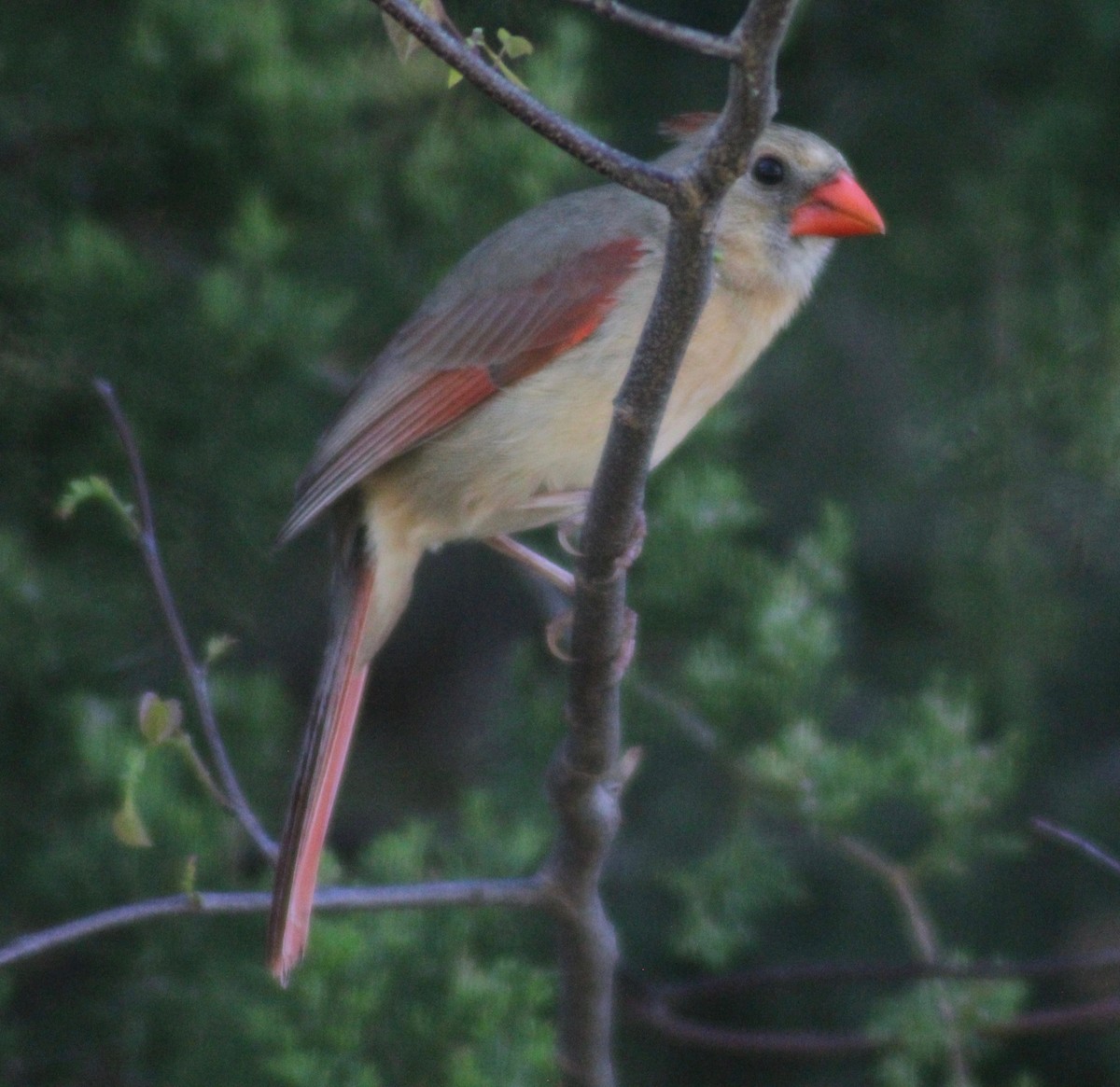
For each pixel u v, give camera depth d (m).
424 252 10.30
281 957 6.69
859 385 11.48
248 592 10.06
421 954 8.16
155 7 9.76
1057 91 11.02
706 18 11.31
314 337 9.52
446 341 8.48
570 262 8.49
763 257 8.70
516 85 5.32
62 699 9.72
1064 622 10.58
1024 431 10.62
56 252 9.76
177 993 9.35
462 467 8.47
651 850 10.84
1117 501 10.60
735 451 10.98
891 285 11.18
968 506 10.67
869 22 11.30
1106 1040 11.47
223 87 9.87
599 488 6.13
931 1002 9.17
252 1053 9.09
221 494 9.91
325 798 7.50
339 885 8.66
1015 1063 11.56
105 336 9.66
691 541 9.66
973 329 10.91
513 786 10.11
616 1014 10.13
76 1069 9.51
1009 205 10.84
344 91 9.89
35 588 9.47
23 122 10.18
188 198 10.26
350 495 8.60
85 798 9.95
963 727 9.27
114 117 9.95
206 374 9.77
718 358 8.59
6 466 9.91
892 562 11.48
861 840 11.06
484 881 7.18
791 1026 11.30
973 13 11.13
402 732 13.71
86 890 9.36
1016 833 11.24
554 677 10.63
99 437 9.84
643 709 9.79
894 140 11.27
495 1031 7.89
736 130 4.97
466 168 9.88
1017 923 11.41
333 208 10.19
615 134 11.33
